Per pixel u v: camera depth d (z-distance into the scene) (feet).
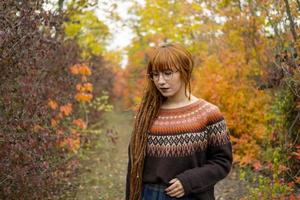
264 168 21.99
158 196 7.28
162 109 7.57
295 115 18.88
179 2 38.63
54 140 17.29
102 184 25.55
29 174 15.11
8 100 14.83
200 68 31.73
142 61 69.77
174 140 7.27
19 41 14.23
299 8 18.29
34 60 15.76
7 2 13.88
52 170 17.46
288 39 18.81
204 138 7.33
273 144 21.43
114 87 89.97
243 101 26.91
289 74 17.02
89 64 29.89
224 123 7.48
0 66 14.57
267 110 24.45
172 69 7.23
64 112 20.84
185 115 7.39
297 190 17.72
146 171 7.49
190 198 7.25
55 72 21.86
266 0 19.84
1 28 13.75
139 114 7.65
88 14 30.94
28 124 14.92
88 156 33.63
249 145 24.02
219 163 7.30
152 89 7.61
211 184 7.24
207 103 7.56
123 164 32.42
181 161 7.23
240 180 23.31
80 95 23.50
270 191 16.74
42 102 16.92
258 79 27.02
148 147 7.45
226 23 25.36
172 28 44.32
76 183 24.62
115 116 79.15
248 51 25.77
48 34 18.02
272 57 20.83
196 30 38.58
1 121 14.53
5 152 14.34
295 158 18.13
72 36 28.89
